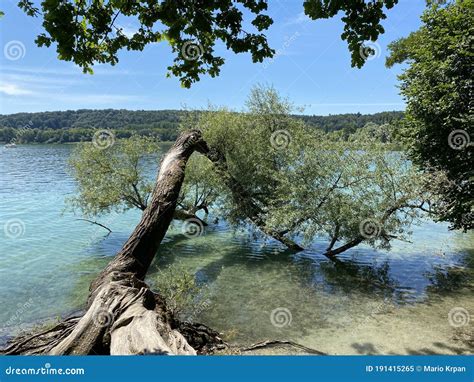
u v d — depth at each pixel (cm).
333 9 521
